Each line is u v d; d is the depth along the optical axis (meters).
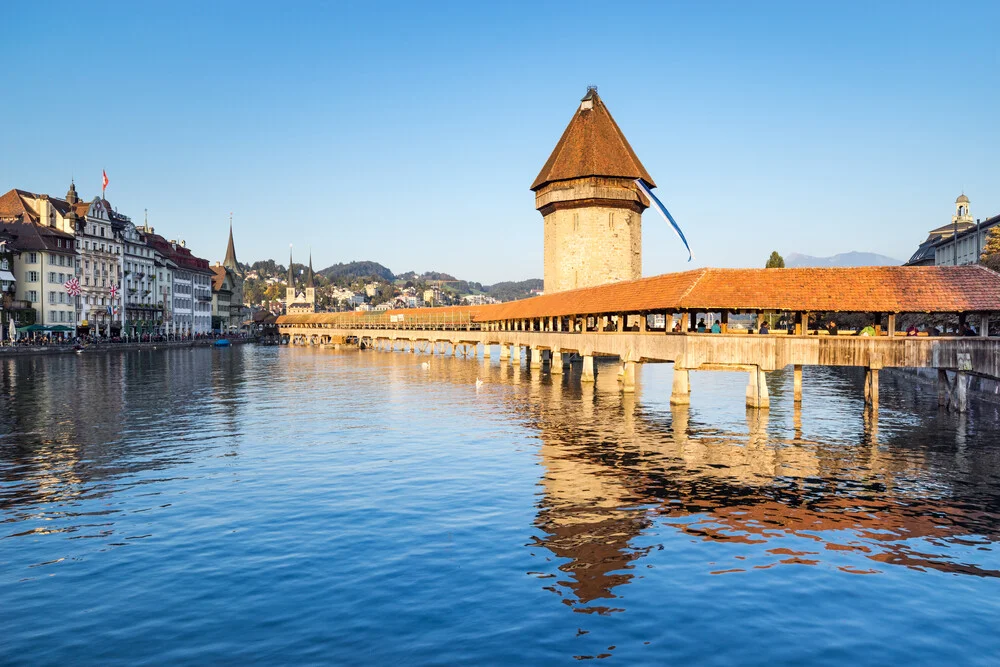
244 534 18.03
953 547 17.58
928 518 19.97
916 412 40.84
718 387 58.19
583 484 23.59
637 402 46.81
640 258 94.50
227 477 24.36
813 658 11.94
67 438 32.22
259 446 30.34
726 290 37.94
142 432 34.06
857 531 18.78
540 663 11.62
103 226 125.00
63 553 16.61
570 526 18.95
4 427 35.38
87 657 11.73
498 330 100.25
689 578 15.38
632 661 11.74
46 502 21.03
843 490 23.03
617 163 88.31
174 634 12.55
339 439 32.22
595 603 14.02
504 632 12.72
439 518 19.55
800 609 13.87
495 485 23.38
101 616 13.27
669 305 38.09
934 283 36.72
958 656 12.06
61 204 120.75
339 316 166.00
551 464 26.72
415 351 135.38
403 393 53.31
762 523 19.42
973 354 36.50
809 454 28.81
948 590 14.87
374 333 143.88
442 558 16.39
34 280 105.56
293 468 25.86
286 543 17.36
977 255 98.88
